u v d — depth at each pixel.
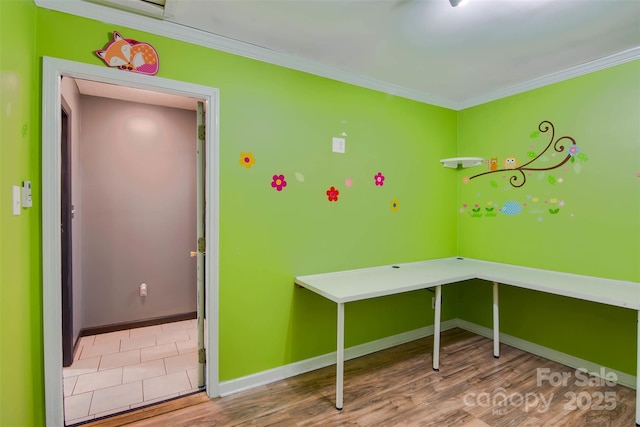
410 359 2.81
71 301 2.70
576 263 2.63
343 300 2.04
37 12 1.70
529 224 2.94
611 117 2.42
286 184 2.46
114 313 3.44
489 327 3.29
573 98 2.62
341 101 2.72
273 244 2.42
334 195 2.70
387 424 1.96
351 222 2.80
